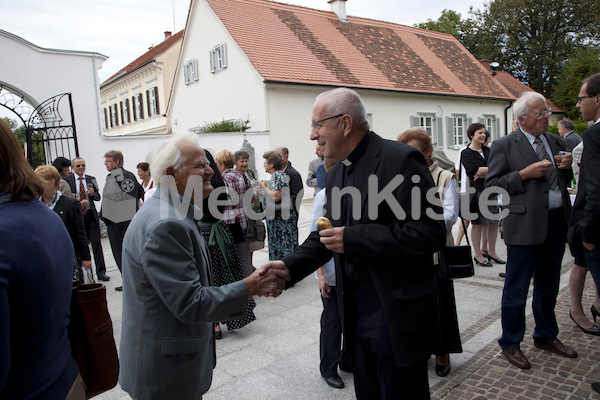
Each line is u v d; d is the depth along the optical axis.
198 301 1.70
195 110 19.16
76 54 11.45
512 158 3.29
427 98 20.11
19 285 1.30
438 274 3.03
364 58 19.38
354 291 1.98
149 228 1.72
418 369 1.87
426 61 22.52
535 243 3.12
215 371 3.44
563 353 3.30
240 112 16.12
